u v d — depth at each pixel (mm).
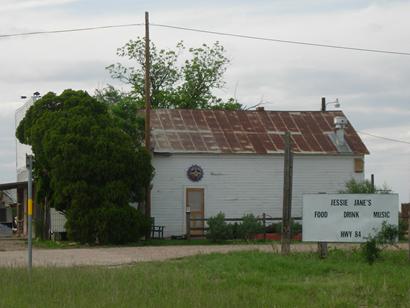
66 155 37000
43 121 39125
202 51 68062
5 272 20219
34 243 40312
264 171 45031
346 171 46406
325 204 25391
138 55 66125
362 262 24125
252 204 44750
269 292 17141
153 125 45969
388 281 19125
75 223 36781
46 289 16875
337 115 50062
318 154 45812
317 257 25375
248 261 23766
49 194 39750
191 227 42781
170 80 67438
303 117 49531
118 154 37594
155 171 43438
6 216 57906
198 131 46031
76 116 38469
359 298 17000
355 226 25000
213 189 44250
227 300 15328
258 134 46719
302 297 16734
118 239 37125
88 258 28109
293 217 43312
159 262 25172
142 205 40969
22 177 52906
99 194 37188
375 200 24859
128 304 14820
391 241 24562
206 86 68062
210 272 21641
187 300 15211
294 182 45562
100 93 52062
